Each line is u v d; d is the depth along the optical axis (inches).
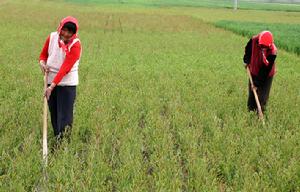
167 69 505.0
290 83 456.4
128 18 1332.4
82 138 271.0
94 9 1797.5
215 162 232.4
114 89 379.2
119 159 237.0
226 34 995.3
